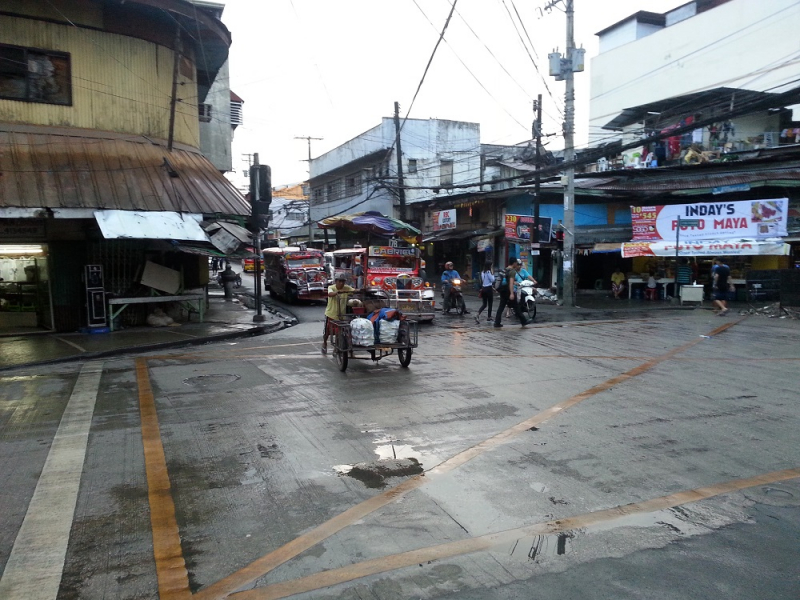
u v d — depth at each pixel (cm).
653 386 830
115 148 1502
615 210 2759
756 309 1842
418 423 664
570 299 2097
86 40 1490
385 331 959
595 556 371
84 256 1509
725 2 3019
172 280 1608
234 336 1448
